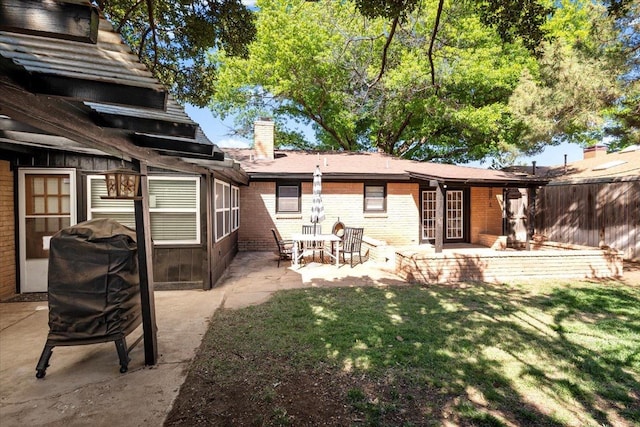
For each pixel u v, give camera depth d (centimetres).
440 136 1850
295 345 381
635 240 948
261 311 506
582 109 834
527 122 943
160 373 323
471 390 288
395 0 417
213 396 281
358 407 262
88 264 325
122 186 320
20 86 167
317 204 919
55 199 618
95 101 188
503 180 967
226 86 1705
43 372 315
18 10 117
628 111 880
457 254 718
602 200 1036
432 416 252
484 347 374
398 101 1430
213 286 674
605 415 254
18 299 578
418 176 937
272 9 1570
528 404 268
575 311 504
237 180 941
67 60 168
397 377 309
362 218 1182
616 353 359
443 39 1216
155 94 198
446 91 1457
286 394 282
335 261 946
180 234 646
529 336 406
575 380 305
